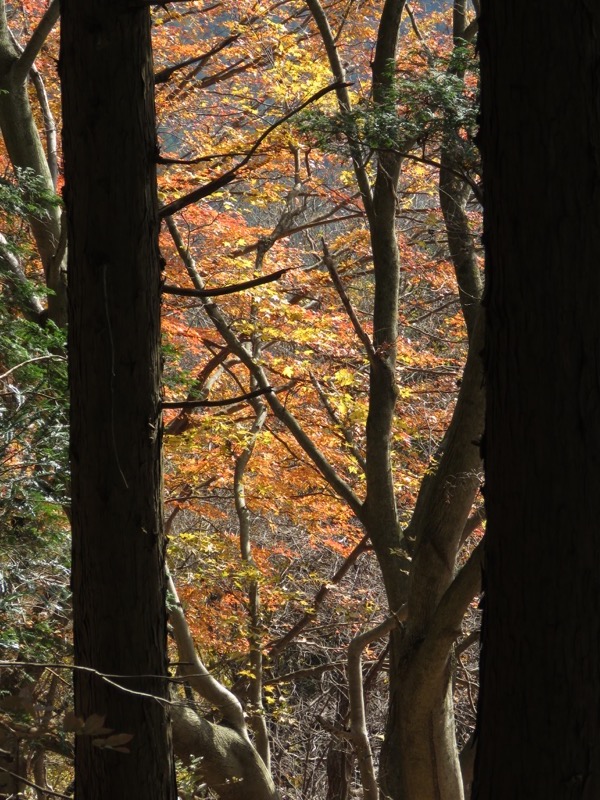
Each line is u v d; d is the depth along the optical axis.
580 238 2.54
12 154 9.74
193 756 9.77
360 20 14.42
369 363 11.10
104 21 3.55
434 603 9.41
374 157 11.93
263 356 13.41
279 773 14.02
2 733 2.45
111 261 3.65
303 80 13.22
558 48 2.53
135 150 3.65
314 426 12.20
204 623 11.57
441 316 15.34
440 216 14.09
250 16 13.32
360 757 10.62
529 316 2.59
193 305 11.66
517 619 2.65
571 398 2.56
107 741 2.31
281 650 13.90
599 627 2.60
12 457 6.53
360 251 15.01
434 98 7.90
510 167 2.60
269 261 13.24
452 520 9.24
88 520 3.74
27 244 9.05
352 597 14.56
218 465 12.27
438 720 9.58
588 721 2.61
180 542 11.77
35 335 7.00
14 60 9.72
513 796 2.66
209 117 14.09
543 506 2.59
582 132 2.53
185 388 9.95
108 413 3.69
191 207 11.76
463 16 12.18
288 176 14.14
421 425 12.45
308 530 13.42
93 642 3.75
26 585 6.60
